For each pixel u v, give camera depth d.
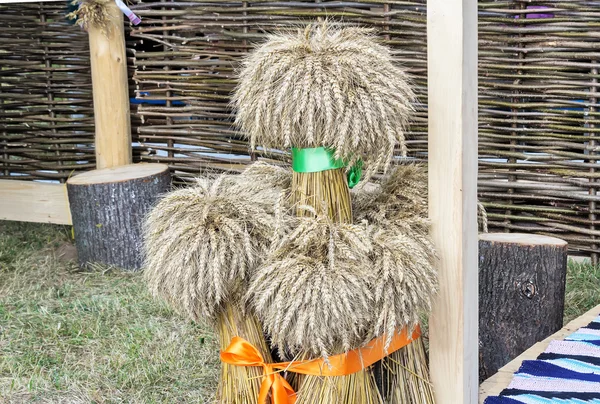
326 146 1.66
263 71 1.65
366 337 1.65
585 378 2.03
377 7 3.63
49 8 4.20
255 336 1.82
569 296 3.23
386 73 1.64
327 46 1.66
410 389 1.85
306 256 1.62
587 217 3.60
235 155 4.11
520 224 3.74
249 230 1.72
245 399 1.84
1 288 3.52
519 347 2.49
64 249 4.19
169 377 2.50
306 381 1.74
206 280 1.66
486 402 1.94
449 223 1.78
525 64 3.51
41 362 2.65
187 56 3.98
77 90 4.32
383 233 1.72
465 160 1.76
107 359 2.66
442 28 1.71
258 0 3.71
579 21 3.37
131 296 3.32
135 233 3.67
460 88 1.70
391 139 1.59
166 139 4.18
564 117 3.49
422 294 1.65
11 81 4.36
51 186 4.35
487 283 2.50
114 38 4.00
